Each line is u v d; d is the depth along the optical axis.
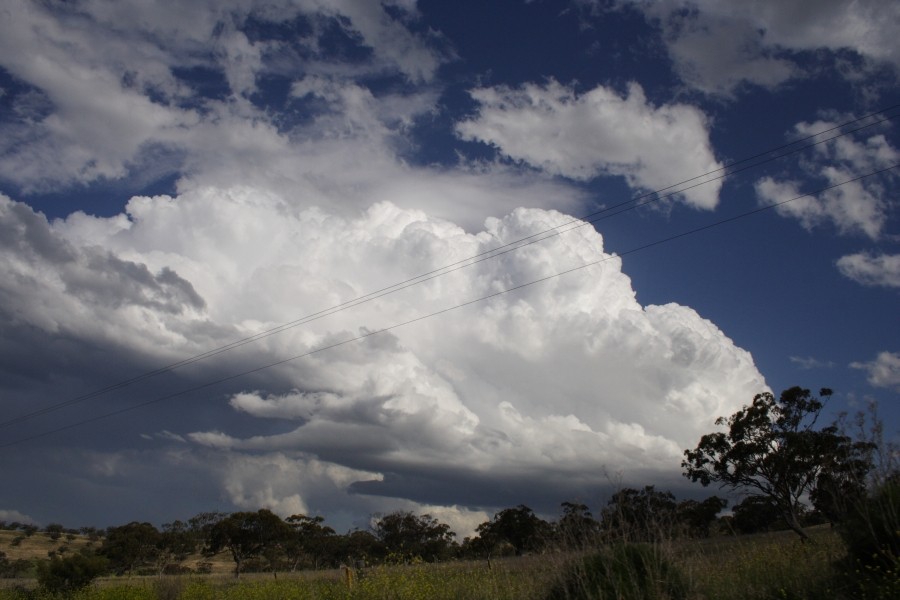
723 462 45.84
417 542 73.75
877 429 11.82
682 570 12.84
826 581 12.16
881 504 11.34
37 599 36.97
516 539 60.31
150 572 61.34
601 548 13.18
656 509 13.88
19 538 102.81
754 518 52.16
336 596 21.11
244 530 75.56
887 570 10.82
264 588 24.91
